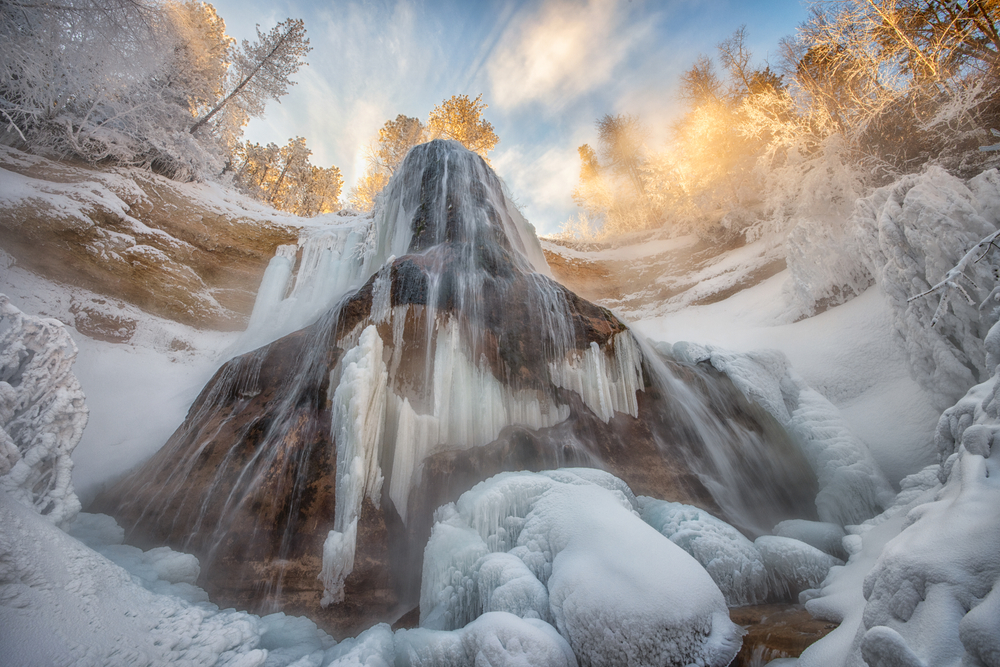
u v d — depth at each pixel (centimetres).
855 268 1068
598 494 472
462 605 402
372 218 1383
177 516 552
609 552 383
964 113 1067
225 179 1869
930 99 1153
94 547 475
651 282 1894
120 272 1134
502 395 682
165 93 1616
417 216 1060
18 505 308
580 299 831
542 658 305
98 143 1267
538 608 364
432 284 748
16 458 337
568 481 519
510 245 1044
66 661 237
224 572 493
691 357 891
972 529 230
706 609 341
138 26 1233
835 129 1355
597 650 322
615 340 766
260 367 749
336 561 477
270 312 1228
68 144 1210
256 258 1402
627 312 1794
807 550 452
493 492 483
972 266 605
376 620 486
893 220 728
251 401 712
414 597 507
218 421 691
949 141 1120
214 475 591
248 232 1398
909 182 743
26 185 1016
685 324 1491
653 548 384
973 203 663
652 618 325
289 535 522
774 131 1482
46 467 367
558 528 431
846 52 1294
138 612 311
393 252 1188
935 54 1130
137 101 1410
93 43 1184
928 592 221
